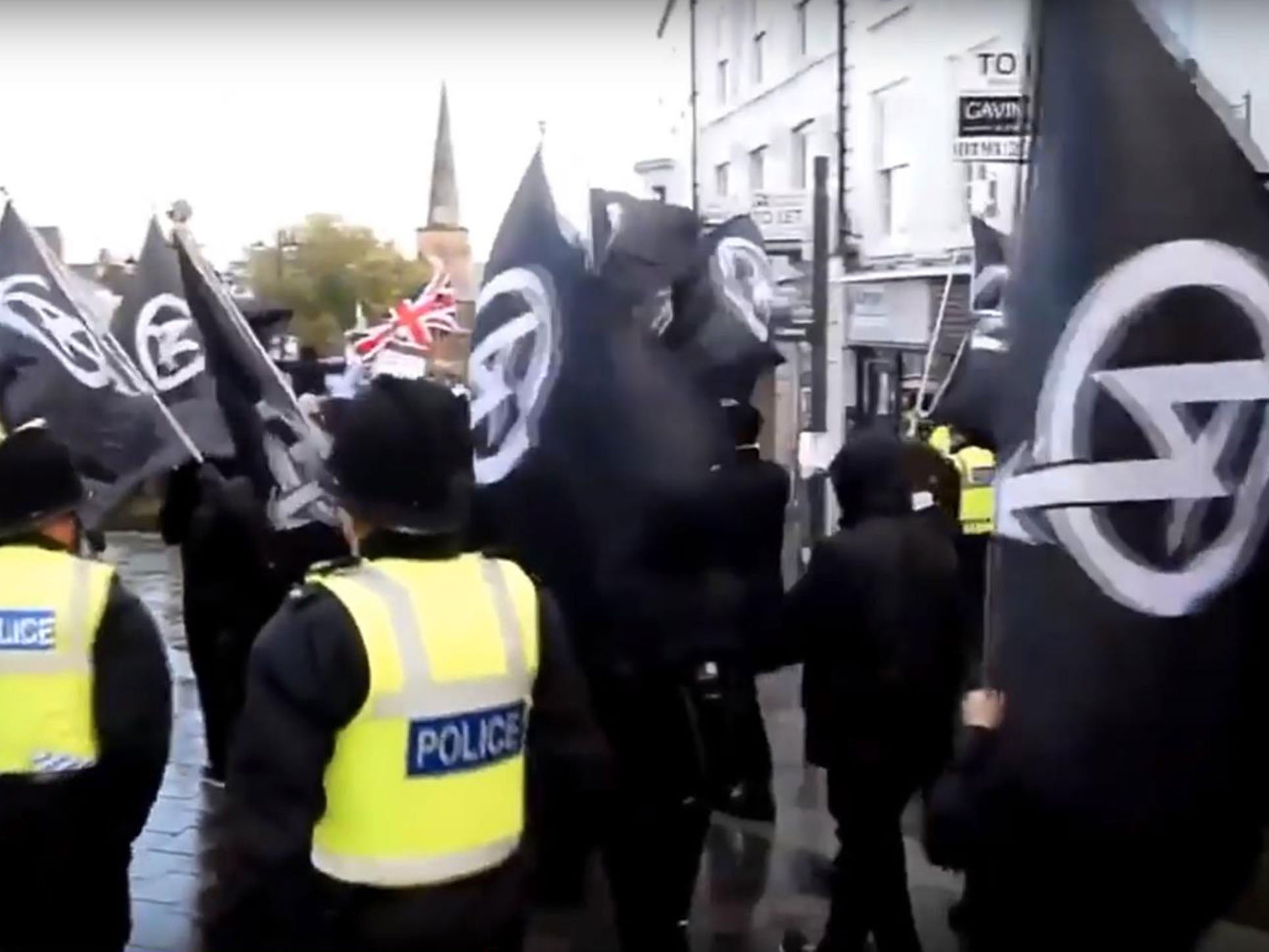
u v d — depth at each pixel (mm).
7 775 3666
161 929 5547
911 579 4676
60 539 3816
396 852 2721
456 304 11016
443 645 2760
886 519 4738
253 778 2631
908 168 14109
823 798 7418
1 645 3639
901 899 4855
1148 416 2705
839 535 4762
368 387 2979
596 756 3037
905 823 6727
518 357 4559
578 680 3070
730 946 5527
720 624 4602
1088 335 2723
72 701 3691
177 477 7477
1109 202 2695
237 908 2621
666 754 4750
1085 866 2848
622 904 4906
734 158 19031
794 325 15531
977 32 12492
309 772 2625
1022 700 2846
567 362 4480
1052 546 2791
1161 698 2770
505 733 2875
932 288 13531
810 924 5727
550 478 4508
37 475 3754
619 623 4523
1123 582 2750
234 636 7246
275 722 2635
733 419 5152
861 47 15055
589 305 4484
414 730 2719
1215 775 2783
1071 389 2746
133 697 3715
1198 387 2689
